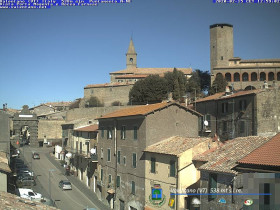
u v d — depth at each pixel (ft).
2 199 86.48
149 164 129.08
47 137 362.94
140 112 138.10
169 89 352.69
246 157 84.12
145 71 472.44
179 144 121.60
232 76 375.45
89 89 444.96
